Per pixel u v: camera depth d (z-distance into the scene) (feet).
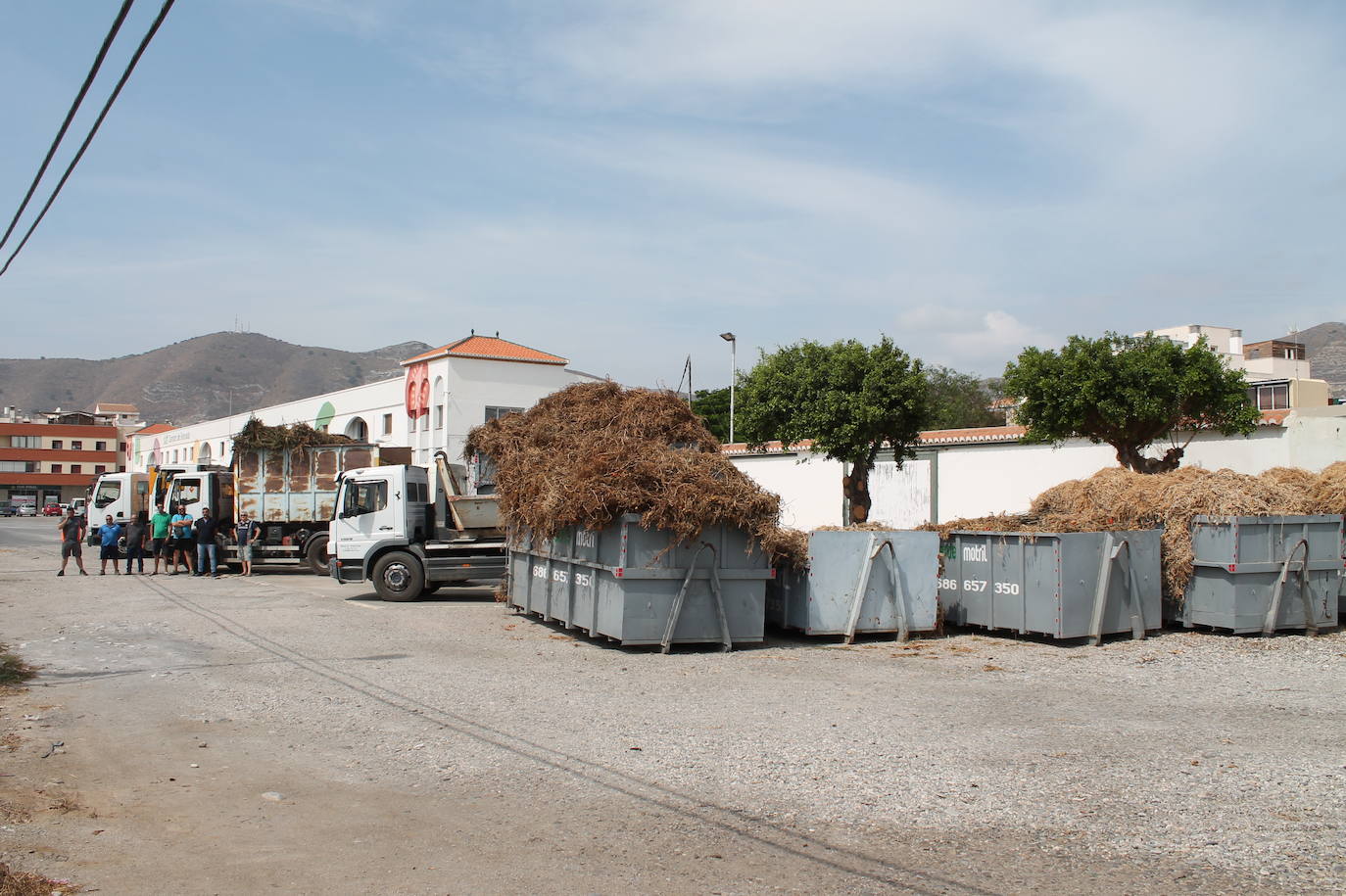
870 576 44.68
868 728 28.09
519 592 52.85
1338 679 35.42
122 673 36.58
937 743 26.27
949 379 221.87
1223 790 21.93
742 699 32.19
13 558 104.63
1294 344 193.67
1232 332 185.26
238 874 17.13
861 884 16.80
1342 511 47.01
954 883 16.85
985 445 93.04
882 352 82.33
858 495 83.82
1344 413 73.00
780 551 44.19
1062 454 86.22
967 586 47.55
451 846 18.65
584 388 52.26
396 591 62.80
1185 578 45.42
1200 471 48.39
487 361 162.30
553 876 17.12
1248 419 67.36
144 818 20.27
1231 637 44.06
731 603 42.45
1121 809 20.76
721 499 41.27
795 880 16.98
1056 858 18.03
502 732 27.55
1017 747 25.82
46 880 16.61
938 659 40.24
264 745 26.16
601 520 41.50
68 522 81.35
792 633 47.32
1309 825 19.63
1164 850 18.38
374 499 63.41
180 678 35.60
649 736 27.12
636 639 41.16
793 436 83.82
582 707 30.91
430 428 163.02
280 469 86.28
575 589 45.68
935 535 45.85
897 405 81.15
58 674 36.35
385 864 17.70
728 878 17.06
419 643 44.06
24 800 21.16
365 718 29.32
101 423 435.53
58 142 29.22
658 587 41.57
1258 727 27.99
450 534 64.13
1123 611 44.29
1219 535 44.52
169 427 376.89
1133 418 68.59
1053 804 21.13
